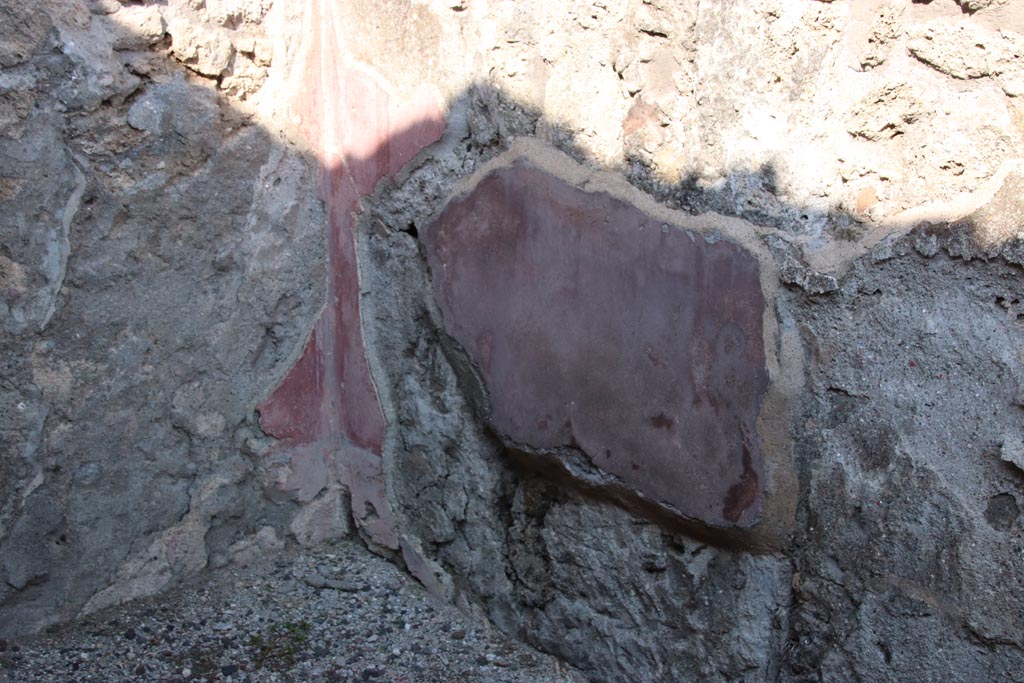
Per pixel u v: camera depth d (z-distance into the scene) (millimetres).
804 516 1730
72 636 2213
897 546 1621
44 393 2115
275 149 2346
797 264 1649
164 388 2287
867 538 1654
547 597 2170
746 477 1750
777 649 1817
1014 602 1499
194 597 2383
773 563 1796
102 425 2211
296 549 2568
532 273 2008
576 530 2086
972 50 1469
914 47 1526
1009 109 1449
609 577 2043
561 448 2029
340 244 2426
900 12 1529
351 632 2297
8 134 1976
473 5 2039
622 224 1845
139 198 2168
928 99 1527
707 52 1693
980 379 1508
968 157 1495
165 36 2145
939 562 1577
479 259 2107
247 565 2502
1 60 1943
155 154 2174
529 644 2221
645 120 1795
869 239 1600
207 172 2252
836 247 1628
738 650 1861
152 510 2326
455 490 2314
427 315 2264
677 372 1810
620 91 1824
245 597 2402
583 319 1936
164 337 2264
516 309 2053
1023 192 1440
